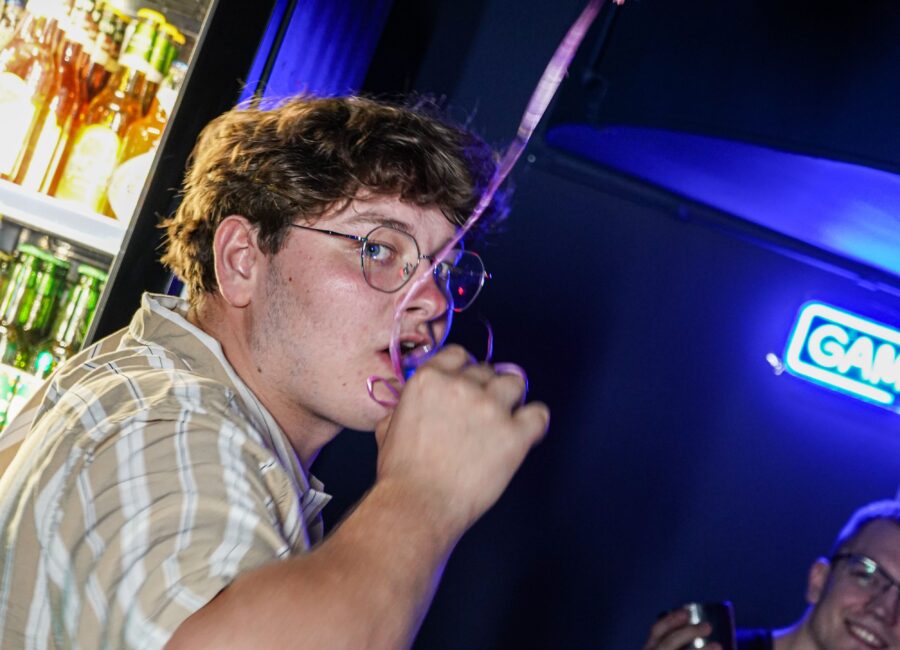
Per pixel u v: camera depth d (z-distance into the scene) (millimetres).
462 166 977
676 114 2088
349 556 626
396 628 610
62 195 1659
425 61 2525
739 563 2783
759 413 2801
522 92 2541
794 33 2037
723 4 2107
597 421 2781
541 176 2750
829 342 2752
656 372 2787
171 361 851
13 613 692
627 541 2779
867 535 2141
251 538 654
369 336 909
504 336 2736
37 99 1656
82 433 731
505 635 2754
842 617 2090
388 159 918
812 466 2803
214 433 707
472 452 694
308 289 904
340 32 1828
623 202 2768
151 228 1522
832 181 2152
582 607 2768
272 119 983
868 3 1994
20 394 1693
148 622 608
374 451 2660
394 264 917
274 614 585
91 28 1690
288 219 915
